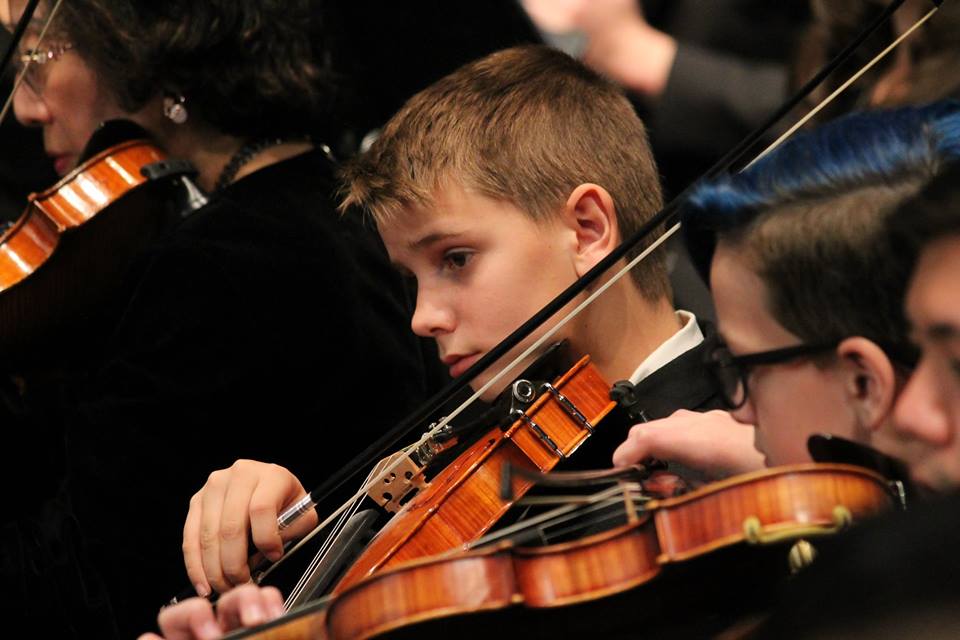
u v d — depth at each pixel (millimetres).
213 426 10109
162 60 10883
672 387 8383
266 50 11109
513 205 8398
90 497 10016
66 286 10805
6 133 14055
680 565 5902
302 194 10727
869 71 11500
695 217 6520
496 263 8352
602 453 8273
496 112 8578
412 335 10891
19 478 11273
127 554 9930
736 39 15125
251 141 11219
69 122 11305
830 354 6090
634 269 8625
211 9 10914
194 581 8438
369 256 10742
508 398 8180
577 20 14383
